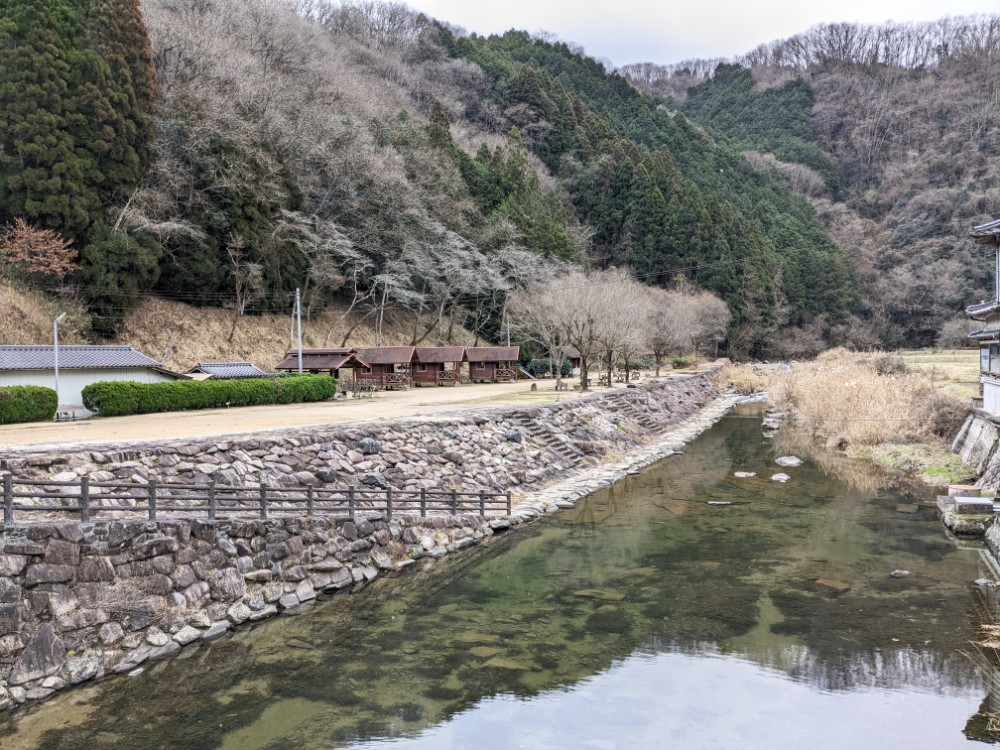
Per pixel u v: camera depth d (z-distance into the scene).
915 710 8.28
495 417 23.70
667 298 65.00
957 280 91.56
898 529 16.42
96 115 34.31
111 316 35.25
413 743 7.55
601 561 14.34
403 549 14.20
